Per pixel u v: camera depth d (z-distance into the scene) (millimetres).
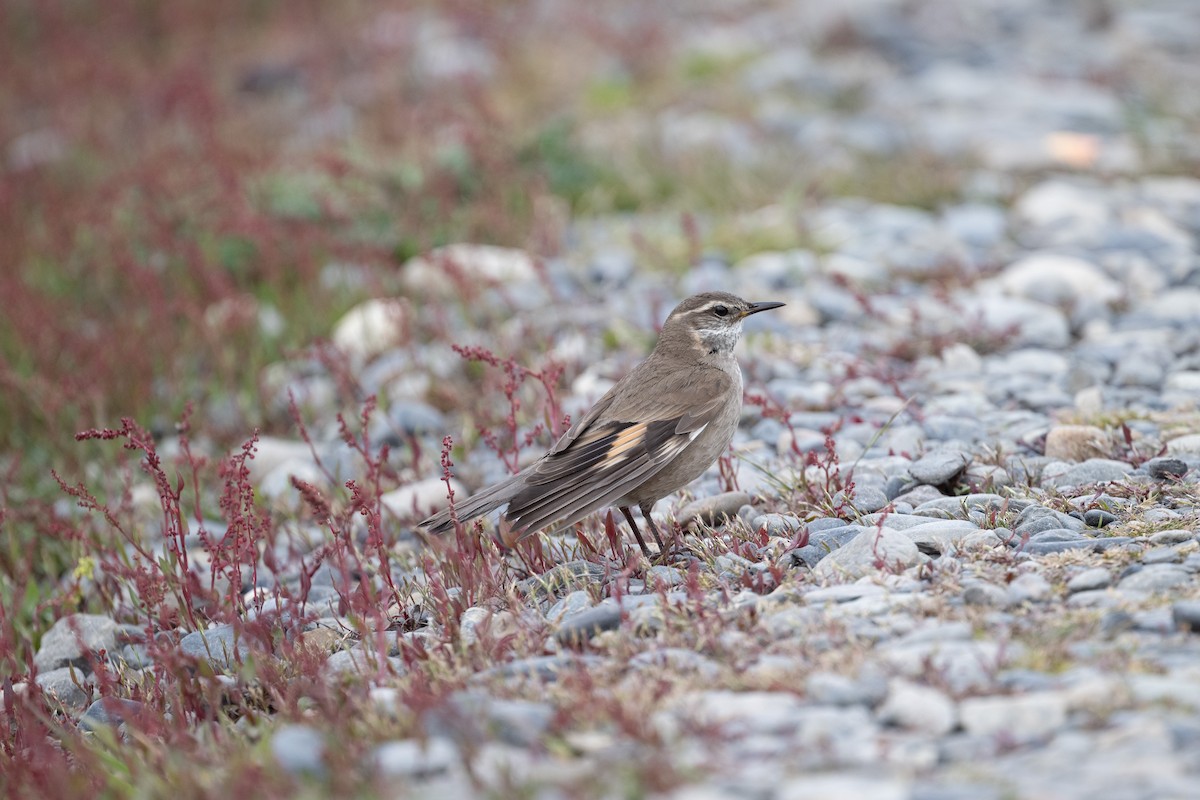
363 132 20797
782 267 16281
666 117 21594
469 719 6691
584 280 16609
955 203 18656
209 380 15500
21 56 27000
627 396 10219
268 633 9180
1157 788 5688
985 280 15914
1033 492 9945
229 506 9938
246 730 8023
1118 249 16562
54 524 11508
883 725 6609
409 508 11961
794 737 6488
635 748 6461
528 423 13352
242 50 27641
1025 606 7777
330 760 6574
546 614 8891
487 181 18547
